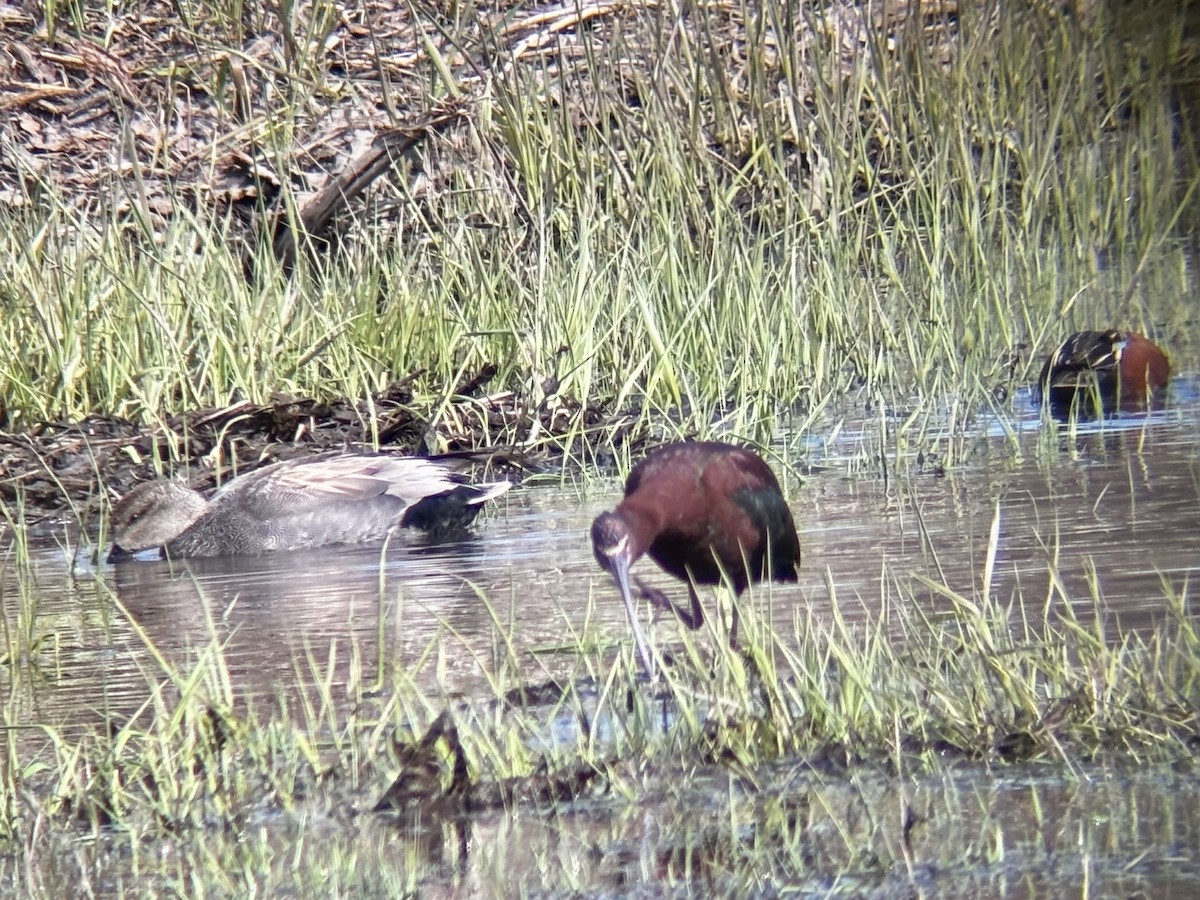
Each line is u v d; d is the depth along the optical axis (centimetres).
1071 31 5459
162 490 3356
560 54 5159
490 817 1761
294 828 1764
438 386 4256
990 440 3700
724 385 4194
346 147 5406
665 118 5141
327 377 4284
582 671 2222
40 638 2519
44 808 1844
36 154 5291
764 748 1873
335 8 5741
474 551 3109
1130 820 1616
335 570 3058
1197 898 1427
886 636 2145
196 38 5641
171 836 1769
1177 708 1834
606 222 4750
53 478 3675
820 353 4172
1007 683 1889
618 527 2245
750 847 1625
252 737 1977
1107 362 3934
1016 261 4956
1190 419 3725
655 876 1569
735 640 2253
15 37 5638
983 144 5462
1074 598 2341
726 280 4438
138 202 5116
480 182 5088
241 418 3991
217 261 4412
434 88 5522
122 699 2242
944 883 1497
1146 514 2856
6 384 4106
